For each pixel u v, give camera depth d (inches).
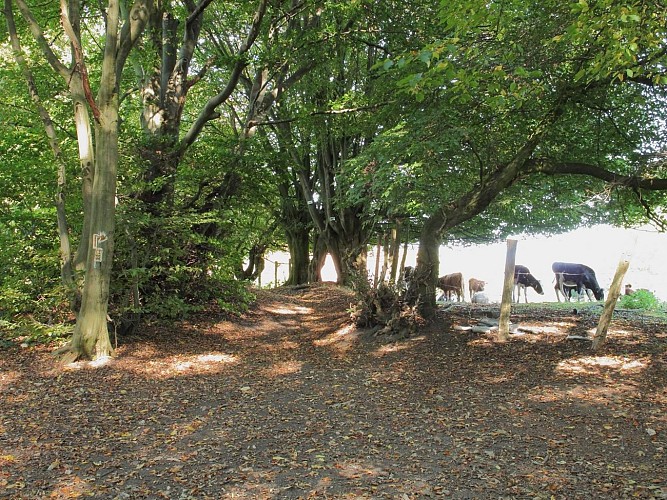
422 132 389.4
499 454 218.5
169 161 483.8
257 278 1238.3
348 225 884.6
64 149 430.6
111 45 358.3
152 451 228.4
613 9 237.6
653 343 357.4
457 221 441.1
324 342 446.6
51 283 414.9
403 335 417.7
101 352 372.2
